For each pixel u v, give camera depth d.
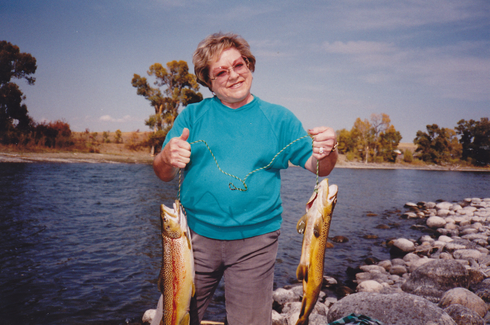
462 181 39.75
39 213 10.75
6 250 7.01
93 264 6.48
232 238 2.12
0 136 35.25
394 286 5.62
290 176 35.22
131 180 21.73
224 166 2.13
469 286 4.93
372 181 34.22
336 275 6.63
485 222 11.41
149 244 8.04
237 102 2.24
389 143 77.25
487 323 3.67
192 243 2.22
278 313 4.45
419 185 32.09
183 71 48.38
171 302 1.92
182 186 2.31
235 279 2.15
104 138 54.41
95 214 11.23
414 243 9.25
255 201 2.12
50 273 5.88
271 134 2.19
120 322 4.29
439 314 3.22
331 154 1.97
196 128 2.26
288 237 9.52
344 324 2.55
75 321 4.27
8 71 35.81
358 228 11.52
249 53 2.23
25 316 4.35
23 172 21.73
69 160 33.81
